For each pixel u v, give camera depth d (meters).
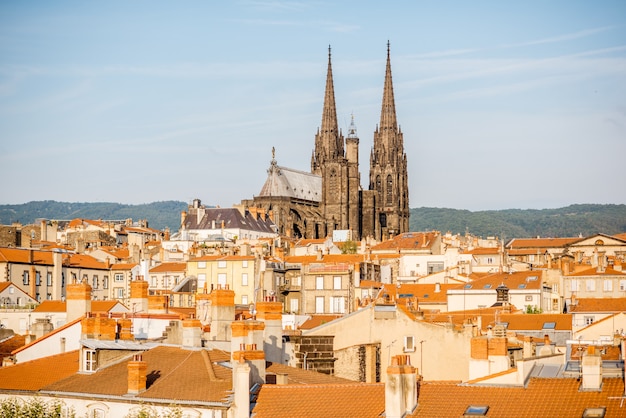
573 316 189.62
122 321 114.69
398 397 78.25
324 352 119.31
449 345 120.19
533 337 154.75
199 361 98.25
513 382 81.56
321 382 96.44
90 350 102.44
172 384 93.88
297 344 116.88
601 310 191.75
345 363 120.38
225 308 112.56
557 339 169.75
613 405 75.62
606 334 166.50
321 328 121.31
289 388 87.12
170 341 111.06
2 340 147.38
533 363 85.19
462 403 79.06
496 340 95.12
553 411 76.31
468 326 125.56
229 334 112.12
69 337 118.44
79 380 99.56
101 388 95.94
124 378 97.06
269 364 103.62
